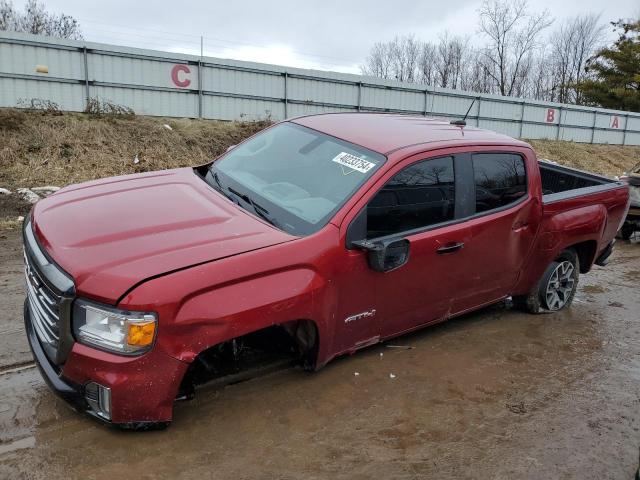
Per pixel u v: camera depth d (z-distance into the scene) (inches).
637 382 171.6
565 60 2288.4
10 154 462.0
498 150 181.9
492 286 187.9
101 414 114.2
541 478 122.2
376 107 881.5
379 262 138.5
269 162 168.4
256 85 753.0
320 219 139.8
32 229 132.7
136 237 122.2
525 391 159.9
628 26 1865.2
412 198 154.8
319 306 132.6
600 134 1273.4
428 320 170.2
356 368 163.0
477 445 132.0
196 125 655.1
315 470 117.9
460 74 2241.6
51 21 1381.6
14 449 115.7
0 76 589.6
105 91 651.5
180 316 111.0
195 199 146.6
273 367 157.5
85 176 462.3
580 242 218.7
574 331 208.7
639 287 275.3
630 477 125.4
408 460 124.1
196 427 128.2
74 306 109.7
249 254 121.9
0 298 196.2
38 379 143.5
